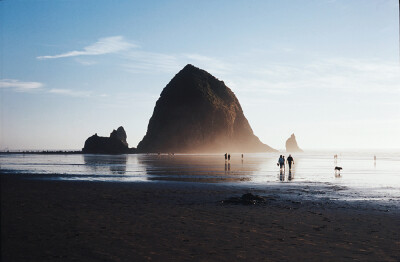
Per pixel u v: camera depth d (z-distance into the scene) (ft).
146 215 38.91
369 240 28.02
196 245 26.00
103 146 575.79
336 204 49.62
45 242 26.17
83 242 26.37
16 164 183.42
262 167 163.84
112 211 41.34
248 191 66.28
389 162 255.70
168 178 95.61
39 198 52.24
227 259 22.54
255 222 35.50
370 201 53.31
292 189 70.69
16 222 33.53
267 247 25.61
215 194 60.70
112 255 23.09
